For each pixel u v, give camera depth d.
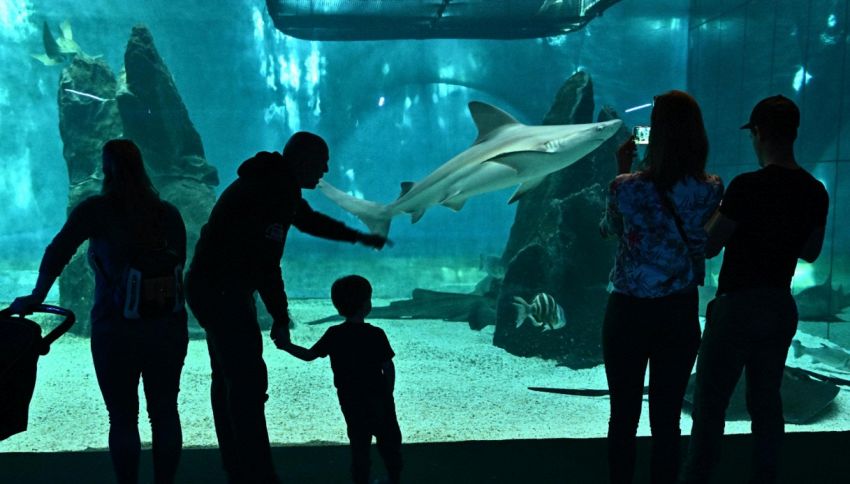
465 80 33.56
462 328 12.22
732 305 3.04
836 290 10.97
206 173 12.50
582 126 7.00
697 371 3.26
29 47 31.17
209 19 34.00
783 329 3.00
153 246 3.02
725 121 14.95
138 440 3.05
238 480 3.39
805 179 2.99
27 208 32.06
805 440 4.09
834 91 10.95
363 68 33.97
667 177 2.85
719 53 15.27
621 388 3.04
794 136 3.03
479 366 8.94
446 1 12.01
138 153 3.05
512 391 7.50
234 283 3.04
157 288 2.93
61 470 3.63
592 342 9.34
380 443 3.38
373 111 34.59
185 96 35.81
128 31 33.56
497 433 5.64
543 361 9.31
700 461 3.17
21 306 2.77
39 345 2.69
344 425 5.98
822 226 3.11
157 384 3.07
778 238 2.95
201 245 3.09
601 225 3.16
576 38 31.66
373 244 3.30
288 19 12.85
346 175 35.50
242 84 35.66
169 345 3.04
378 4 12.25
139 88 11.88
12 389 2.65
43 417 6.25
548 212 10.59
